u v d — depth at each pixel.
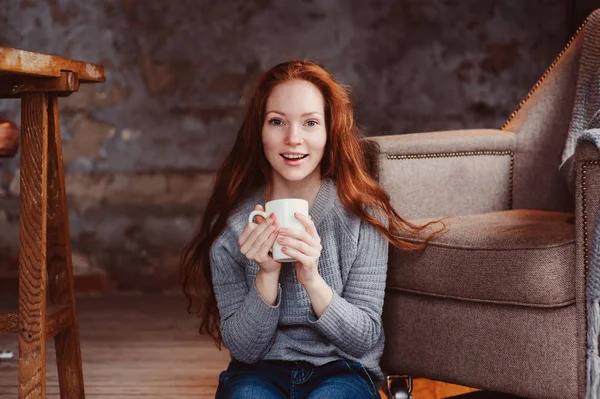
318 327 1.41
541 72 3.75
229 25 3.68
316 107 1.45
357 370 1.46
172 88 3.67
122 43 3.65
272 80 1.47
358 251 1.50
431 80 3.74
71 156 3.66
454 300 1.65
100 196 3.67
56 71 1.54
